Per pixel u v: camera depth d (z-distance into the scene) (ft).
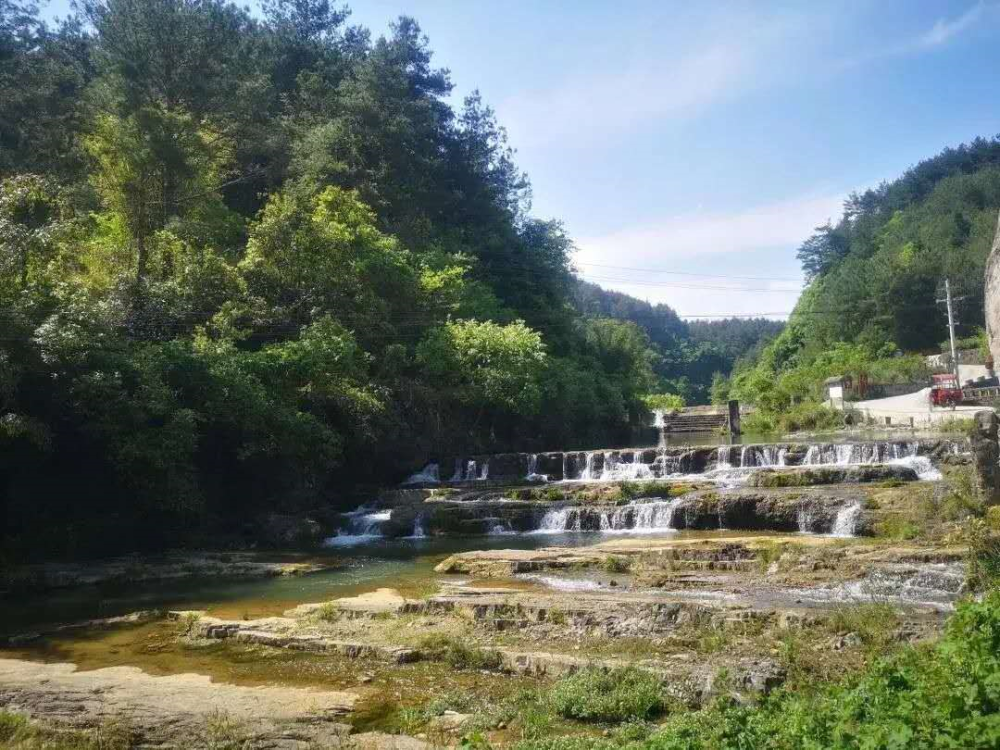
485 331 136.77
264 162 167.53
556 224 232.73
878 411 154.81
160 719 32.91
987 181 331.77
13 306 72.33
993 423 66.54
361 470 112.57
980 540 53.11
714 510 81.76
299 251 121.19
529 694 34.96
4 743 30.07
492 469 121.60
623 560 62.39
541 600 48.24
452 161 204.33
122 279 104.47
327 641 43.42
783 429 164.96
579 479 114.62
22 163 129.59
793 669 35.37
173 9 154.10
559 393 152.66
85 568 69.15
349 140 164.25
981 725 18.21
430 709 33.73
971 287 253.24
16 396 70.64
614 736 29.99
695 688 34.14
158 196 120.06
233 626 46.91
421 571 67.72
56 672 40.09
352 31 223.92
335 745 29.91
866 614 42.04
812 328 334.24
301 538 86.74
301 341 105.70
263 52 188.24
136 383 80.23
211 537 85.71
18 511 74.95
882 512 70.95
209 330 107.24
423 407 126.31
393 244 142.31
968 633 26.63
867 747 18.92
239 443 92.22
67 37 176.24
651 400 253.65
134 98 133.90
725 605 45.57
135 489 78.69
